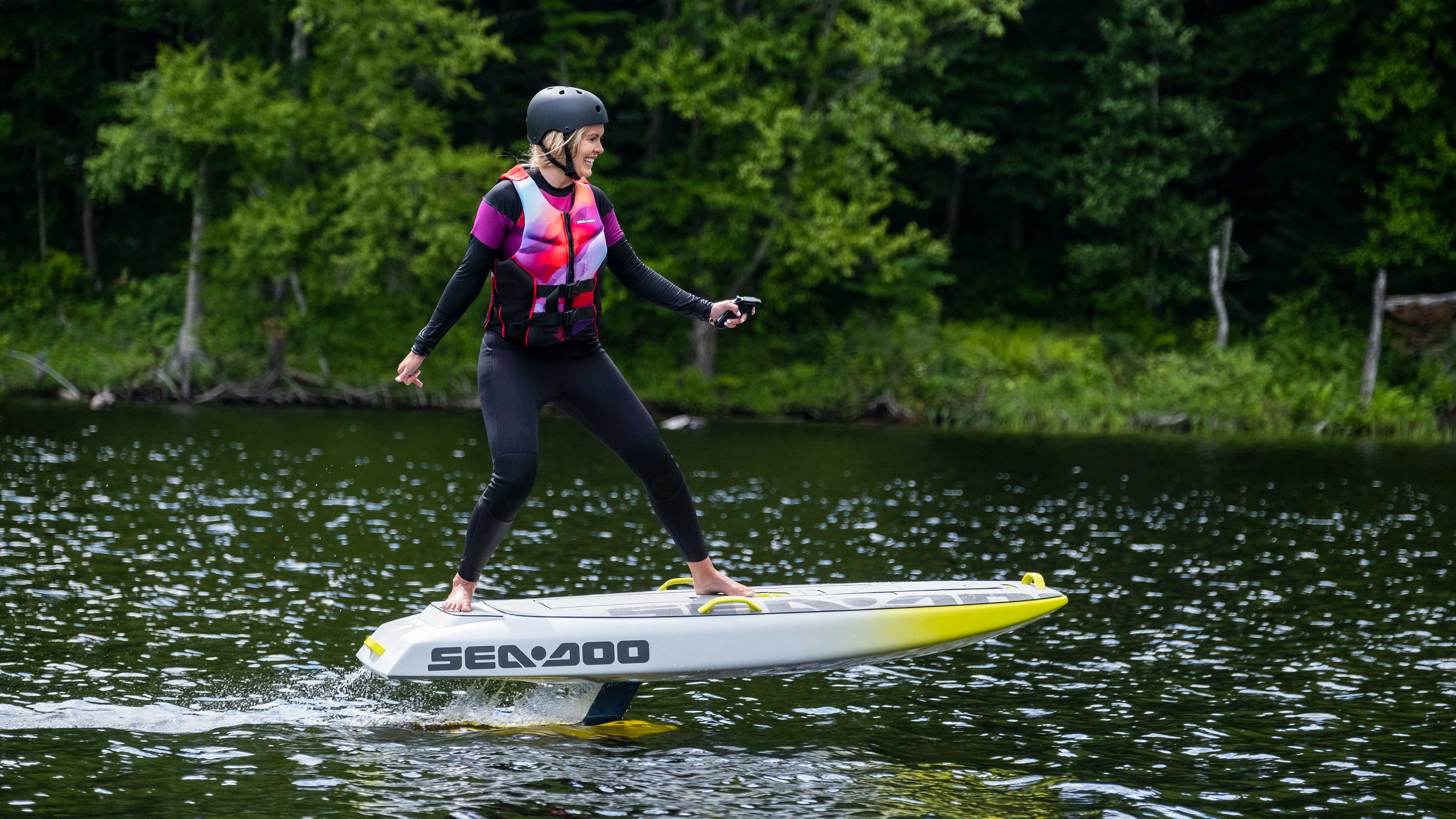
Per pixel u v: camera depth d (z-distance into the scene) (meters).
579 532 16.38
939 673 9.83
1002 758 7.69
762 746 7.85
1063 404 40.38
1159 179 44.19
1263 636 11.23
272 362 42.44
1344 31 44.03
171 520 16.34
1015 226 52.12
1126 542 16.47
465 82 41.88
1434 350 42.84
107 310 48.31
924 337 42.97
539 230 7.08
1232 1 51.84
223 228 40.94
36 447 25.14
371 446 27.53
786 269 45.22
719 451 29.17
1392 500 21.27
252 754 7.40
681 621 7.69
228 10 41.78
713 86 40.22
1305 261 46.62
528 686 8.34
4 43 49.06
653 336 47.34
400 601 11.87
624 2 52.19
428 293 45.78
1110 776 7.37
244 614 11.15
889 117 40.41
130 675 9.05
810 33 45.59
